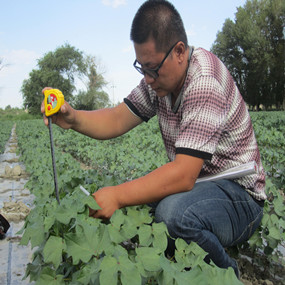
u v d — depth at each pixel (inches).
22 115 2532.0
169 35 67.7
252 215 82.8
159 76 72.0
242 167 78.0
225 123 76.6
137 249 56.9
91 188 86.6
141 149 337.1
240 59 2213.3
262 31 2138.3
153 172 70.7
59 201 71.2
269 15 2112.5
